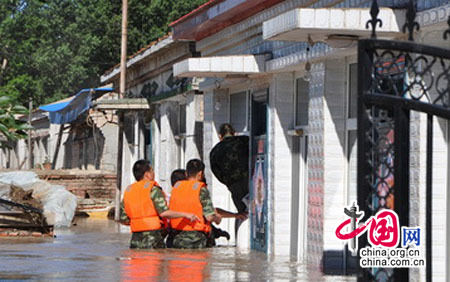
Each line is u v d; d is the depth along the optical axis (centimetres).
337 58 1670
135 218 1842
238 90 2319
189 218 1828
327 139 1670
